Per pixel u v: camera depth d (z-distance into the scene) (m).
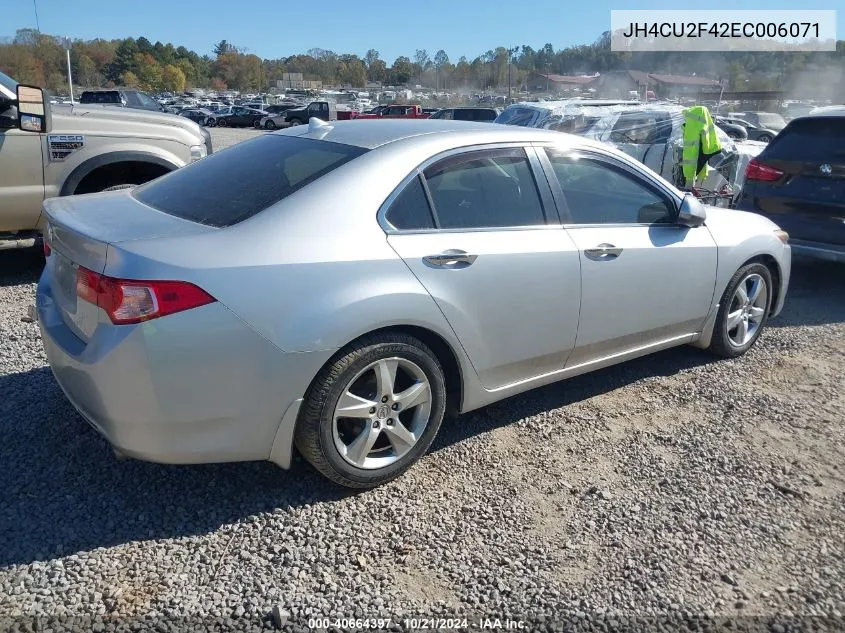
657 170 10.19
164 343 2.63
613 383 4.47
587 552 2.86
